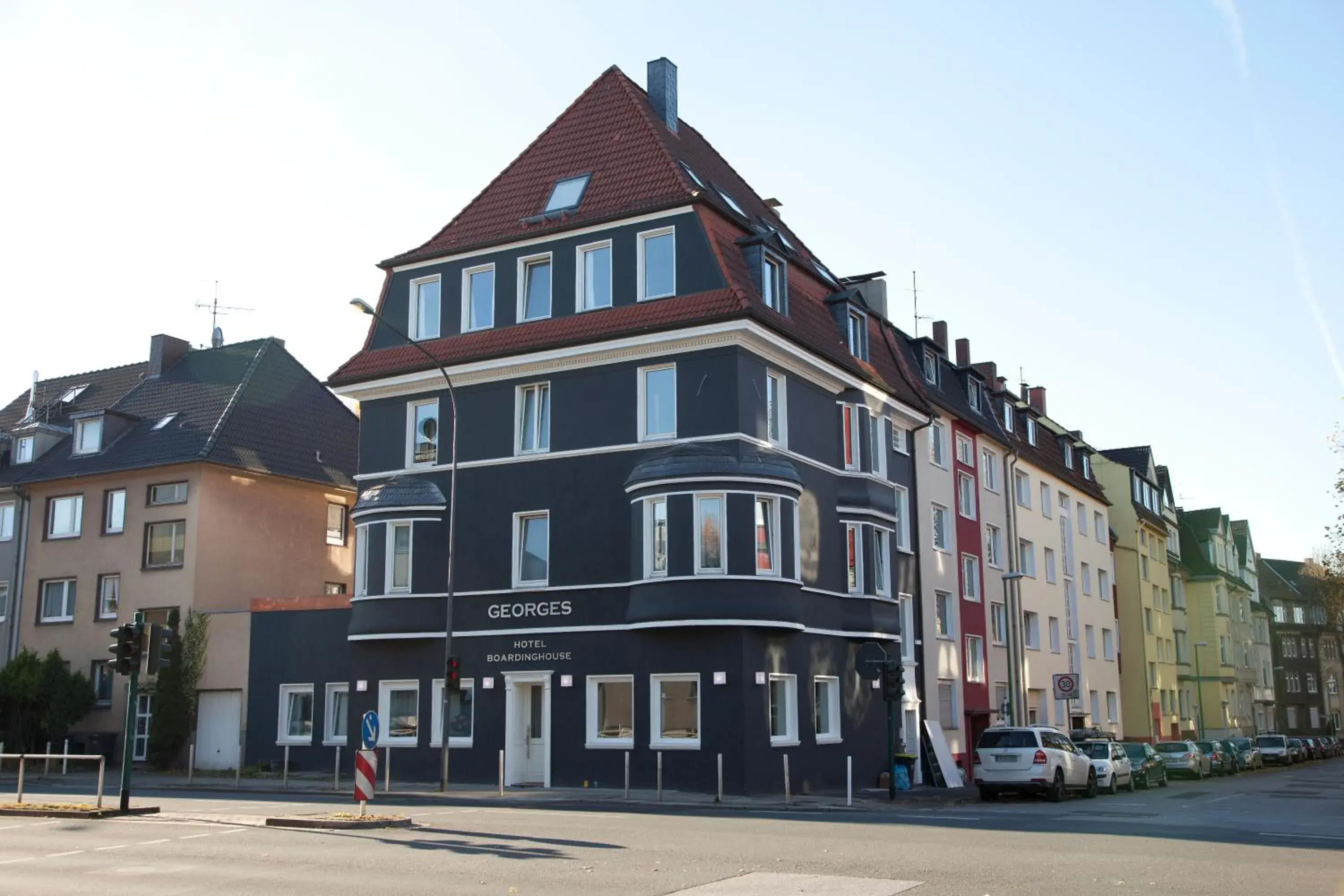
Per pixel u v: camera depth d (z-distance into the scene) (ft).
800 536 95.76
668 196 95.76
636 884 38.91
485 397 100.58
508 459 98.17
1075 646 177.47
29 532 143.13
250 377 145.48
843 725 99.30
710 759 85.92
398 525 100.63
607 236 97.96
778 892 37.01
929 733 118.21
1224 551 271.69
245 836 54.85
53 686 128.36
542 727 93.86
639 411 93.50
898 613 108.17
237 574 133.28
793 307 102.06
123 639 67.15
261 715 112.88
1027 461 164.55
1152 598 220.43
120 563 134.82
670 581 87.15
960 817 70.49
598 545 93.20
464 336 102.53
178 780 102.94
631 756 88.89
